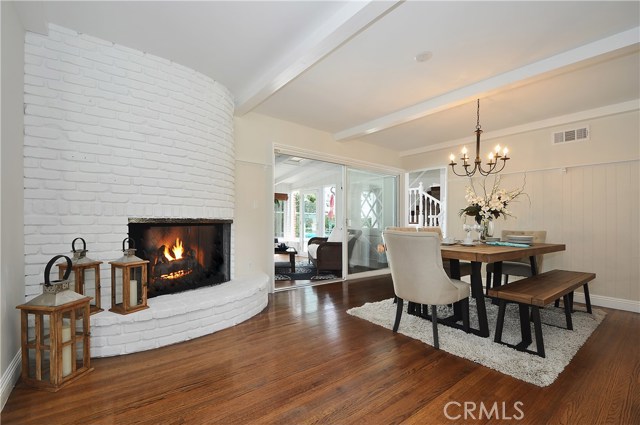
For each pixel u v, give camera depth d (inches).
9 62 69.6
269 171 158.9
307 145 177.6
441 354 86.4
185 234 114.2
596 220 145.2
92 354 81.8
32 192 81.9
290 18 81.8
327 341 95.2
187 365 79.0
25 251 80.7
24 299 79.4
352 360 82.5
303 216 362.9
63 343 68.6
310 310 128.3
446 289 91.4
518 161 172.2
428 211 298.8
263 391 67.4
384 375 74.7
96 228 91.4
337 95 131.8
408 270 96.0
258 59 103.8
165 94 104.2
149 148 101.0
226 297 106.3
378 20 80.7
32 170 81.8
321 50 89.4
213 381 71.3
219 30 87.3
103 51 92.5
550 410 61.4
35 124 82.2
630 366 80.2
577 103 136.7
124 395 65.2
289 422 57.3
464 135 189.9
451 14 78.4
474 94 119.0
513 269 141.9
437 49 95.0
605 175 143.2
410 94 129.8
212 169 120.0
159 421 57.1
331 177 329.4
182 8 77.7
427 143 211.3
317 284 181.6
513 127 169.9
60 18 81.7
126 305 85.9
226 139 127.9
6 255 66.1
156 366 78.3
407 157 236.1
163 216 104.2
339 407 62.0
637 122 134.6
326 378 73.1
